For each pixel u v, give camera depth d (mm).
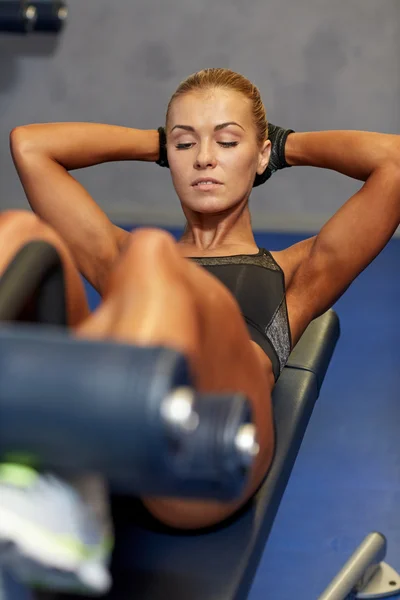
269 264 1561
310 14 4586
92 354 580
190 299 897
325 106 4656
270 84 4664
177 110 1562
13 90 4793
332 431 2420
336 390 2689
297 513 2029
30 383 573
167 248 932
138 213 4871
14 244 1066
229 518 1147
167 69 4715
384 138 1620
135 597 1013
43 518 601
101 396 561
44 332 616
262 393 1142
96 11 4684
